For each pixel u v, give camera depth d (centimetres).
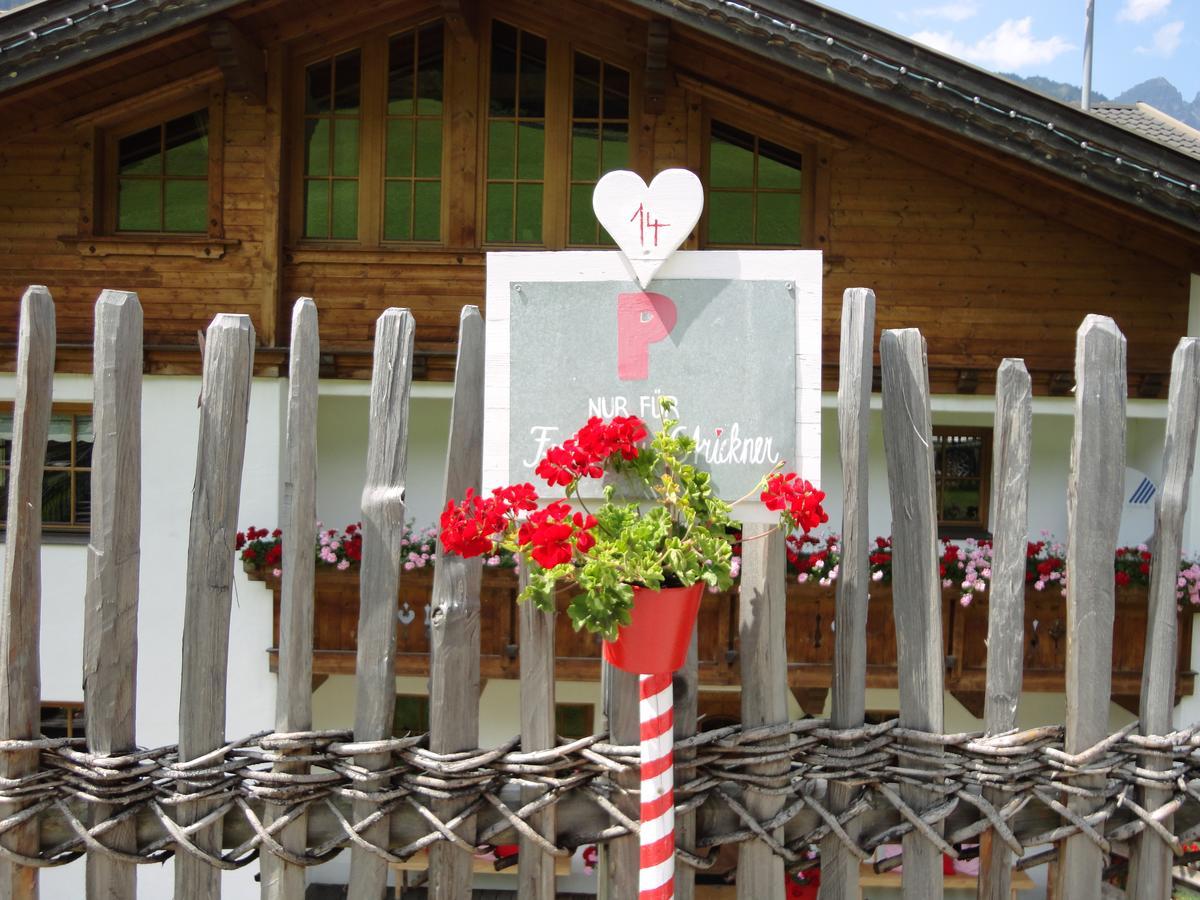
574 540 188
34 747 232
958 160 651
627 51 672
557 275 225
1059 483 718
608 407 223
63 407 679
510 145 684
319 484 740
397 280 680
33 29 555
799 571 622
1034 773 237
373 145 684
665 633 203
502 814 232
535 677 234
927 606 236
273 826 228
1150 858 241
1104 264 664
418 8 667
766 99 659
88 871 233
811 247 675
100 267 673
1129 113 1195
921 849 236
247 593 661
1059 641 627
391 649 232
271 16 644
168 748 235
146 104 666
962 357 672
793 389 223
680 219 222
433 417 728
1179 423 238
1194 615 637
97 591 229
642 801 210
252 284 670
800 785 237
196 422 671
